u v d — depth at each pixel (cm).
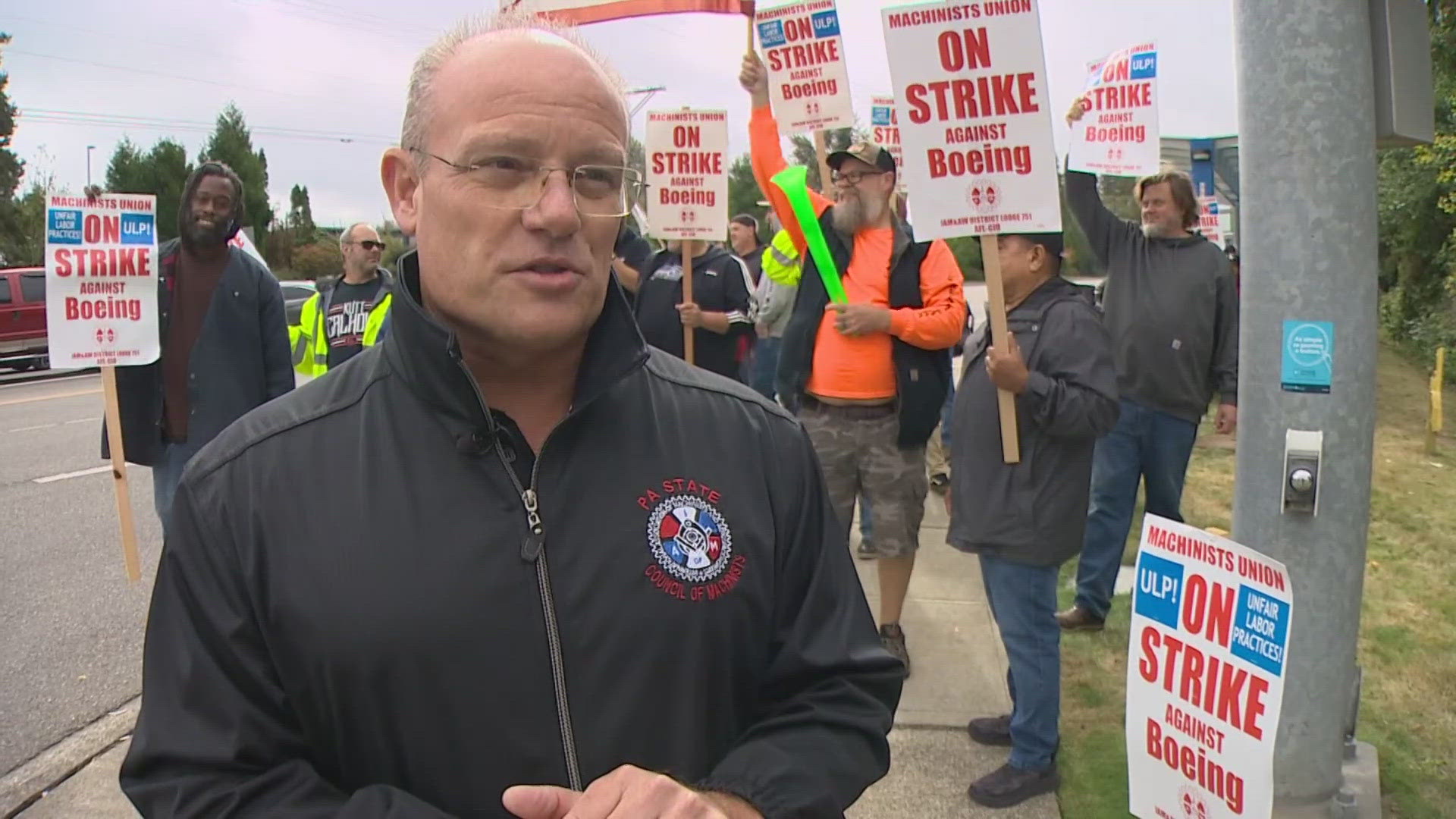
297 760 115
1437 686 371
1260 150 244
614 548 121
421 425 122
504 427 121
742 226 845
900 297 378
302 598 113
